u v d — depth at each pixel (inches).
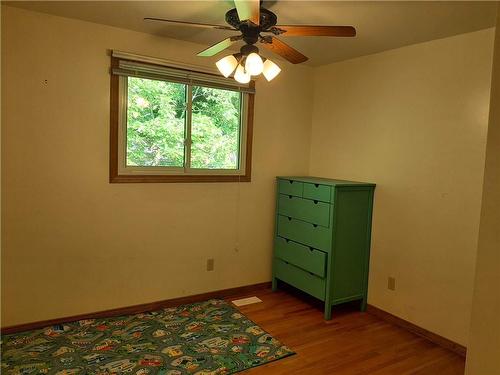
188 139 125.5
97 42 107.1
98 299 114.5
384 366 95.6
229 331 110.9
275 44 84.6
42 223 104.6
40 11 98.1
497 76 40.8
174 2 88.6
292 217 134.9
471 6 83.0
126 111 114.8
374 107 126.3
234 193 136.6
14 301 102.8
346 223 121.4
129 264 118.4
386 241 122.8
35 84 100.2
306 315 124.5
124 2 90.0
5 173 98.8
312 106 151.5
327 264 120.0
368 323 120.2
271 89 140.9
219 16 97.0
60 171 105.7
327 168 145.3
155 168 121.3
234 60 83.6
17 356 92.4
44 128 102.4
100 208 112.3
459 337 103.0
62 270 108.4
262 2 82.9
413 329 114.5
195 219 129.3
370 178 128.2
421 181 112.3
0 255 92.7
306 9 87.0
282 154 146.4
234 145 136.8
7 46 96.1
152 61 114.4
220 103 132.0
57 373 86.4
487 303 42.2
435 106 108.3
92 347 98.2
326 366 94.7
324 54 128.0
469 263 100.8
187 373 88.8
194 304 129.5
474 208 99.6
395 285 120.0
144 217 119.6
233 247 138.5
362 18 92.1
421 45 111.4
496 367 41.6
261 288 147.0
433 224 109.3
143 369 89.5
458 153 103.0
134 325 111.6
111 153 112.4
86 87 107.0
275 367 93.4
